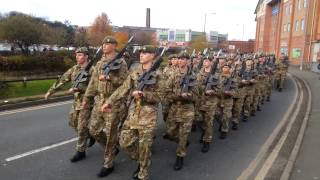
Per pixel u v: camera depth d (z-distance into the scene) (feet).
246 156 23.38
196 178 19.36
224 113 27.30
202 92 23.30
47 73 70.44
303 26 126.31
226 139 27.55
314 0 117.08
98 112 19.33
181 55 20.48
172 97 20.04
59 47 90.27
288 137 27.73
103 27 111.24
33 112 35.86
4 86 45.42
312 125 32.35
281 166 20.88
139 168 18.30
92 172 19.49
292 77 85.81
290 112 40.11
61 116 33.78
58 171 19.52
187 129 20.26
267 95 48.49
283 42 154.51
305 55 120.37
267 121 34.78
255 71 36.58
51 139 25.54
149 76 17.29
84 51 21.45
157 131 28.17
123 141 17.75
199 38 151.94
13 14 84.84
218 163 21.88
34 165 20.34
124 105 18.85
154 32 172.55
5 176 18.67
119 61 19.07
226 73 27.22
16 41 75.72
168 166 21.03
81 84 20.72
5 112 35.78
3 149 22.99
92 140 23.07
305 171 20.06
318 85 69.21
